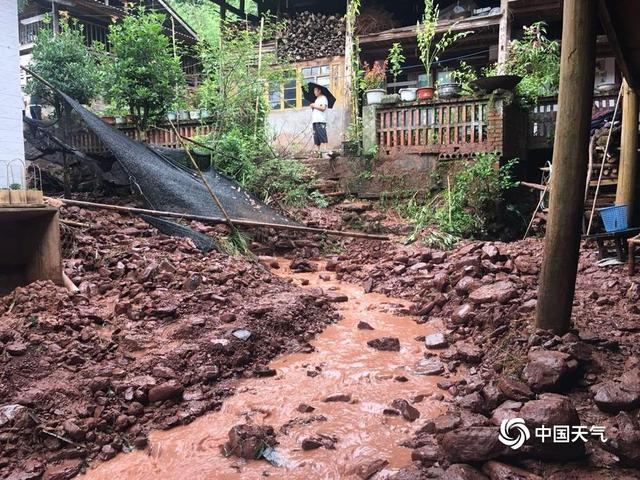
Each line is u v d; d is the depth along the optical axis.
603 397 3.15
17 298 4.62
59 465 2.97
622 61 5.32
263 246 8.62
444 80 14.23
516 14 12.87
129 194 9.58
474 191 9.27
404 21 15.55
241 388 3.92
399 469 2.80
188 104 12.91
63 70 11.30
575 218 3.96
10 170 6.34
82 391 3.48
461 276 6.12
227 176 9.96
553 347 3.82
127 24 10.59
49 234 4.96
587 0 3.74
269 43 15.69
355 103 12.88
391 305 6.10
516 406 3.04
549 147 10.44
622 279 5.77
